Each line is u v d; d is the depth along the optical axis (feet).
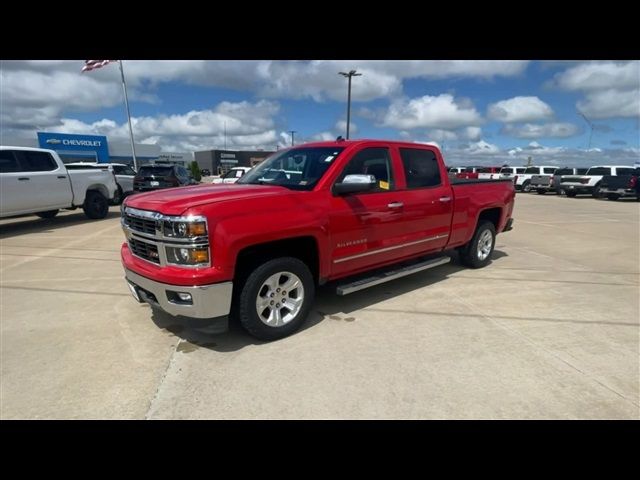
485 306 15.03
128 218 12.28
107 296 16.01
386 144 14.83
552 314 14.29
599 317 14.05
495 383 9.77
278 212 11.35
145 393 9.29
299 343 11.84
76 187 35.45
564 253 25.12
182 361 10.75
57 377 9.98
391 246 14.83
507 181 21.50
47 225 34.73
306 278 12.39
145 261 11.63
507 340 12.14
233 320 13.35
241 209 10.73
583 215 47.67
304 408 8.77
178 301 10.62
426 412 8.64
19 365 10.58
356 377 10.00
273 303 11.86
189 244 10.14
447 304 15.21
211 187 13.01
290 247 12.50
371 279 14.34
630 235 32.37
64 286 17.28
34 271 19.66
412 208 15.37
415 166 15.92
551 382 9.82
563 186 81.35
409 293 16.51
